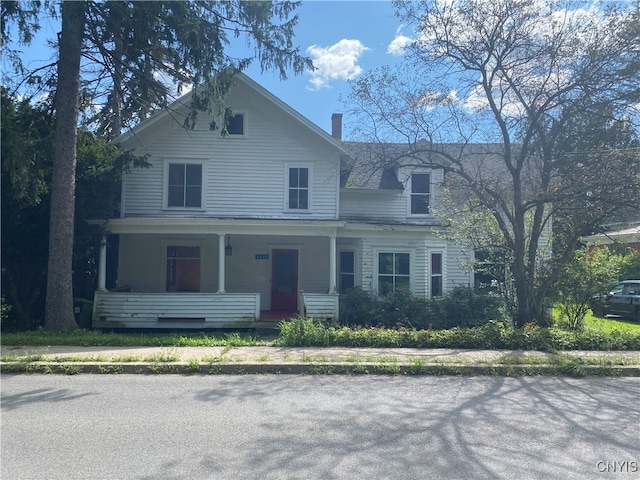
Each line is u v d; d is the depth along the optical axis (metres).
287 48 13.05
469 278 18.42
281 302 18.42
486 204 13.00
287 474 4.36
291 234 15.74
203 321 15.23
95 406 6.37
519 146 13.74
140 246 17.91
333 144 17.08
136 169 16.97
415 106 13.34
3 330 13.55
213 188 17.14
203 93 13.59
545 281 13.19
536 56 12.24
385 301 15.61
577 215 12.50
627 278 23.17
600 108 12.09
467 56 12.84
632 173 11.42
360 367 8.53
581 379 8.34
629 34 11.49
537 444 5.14
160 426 5.60
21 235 13.67
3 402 6.55
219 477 4.28
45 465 4.54
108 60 13.71
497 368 8.62
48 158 13.15
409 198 18.61
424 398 6.91
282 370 8.52
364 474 4.37
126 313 14.99
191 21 11.62
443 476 4.34
